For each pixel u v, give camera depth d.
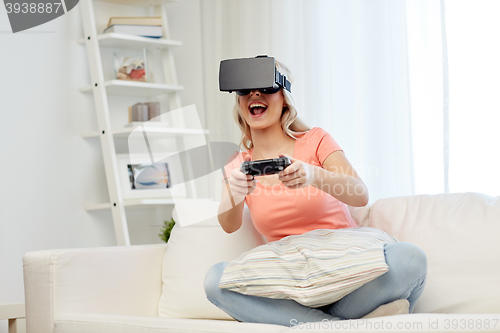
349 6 2.39
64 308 1.53
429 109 2.06
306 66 2.54
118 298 1.69
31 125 2.74
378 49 2.25
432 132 2.05
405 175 2.13
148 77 3.00
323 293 1.21
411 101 2.11
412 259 1.21
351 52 2.38
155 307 1.82
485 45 1.93
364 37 2.30
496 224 1.42
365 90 2.29
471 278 1.39
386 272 1.22
